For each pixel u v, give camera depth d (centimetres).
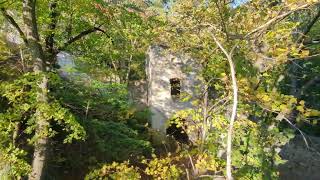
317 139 2522
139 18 1334
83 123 1623
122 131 1794
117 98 1861
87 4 1391
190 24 970
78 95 1711
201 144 835
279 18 649
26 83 975
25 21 1071
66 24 1482
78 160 1681
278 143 1002
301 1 598
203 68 1020
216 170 801
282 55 707
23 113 1080
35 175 1021
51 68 1391
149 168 859
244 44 771
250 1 851
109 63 2569
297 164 2219
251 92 759
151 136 2297
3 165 970
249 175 860
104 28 1600
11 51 1461
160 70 2842
